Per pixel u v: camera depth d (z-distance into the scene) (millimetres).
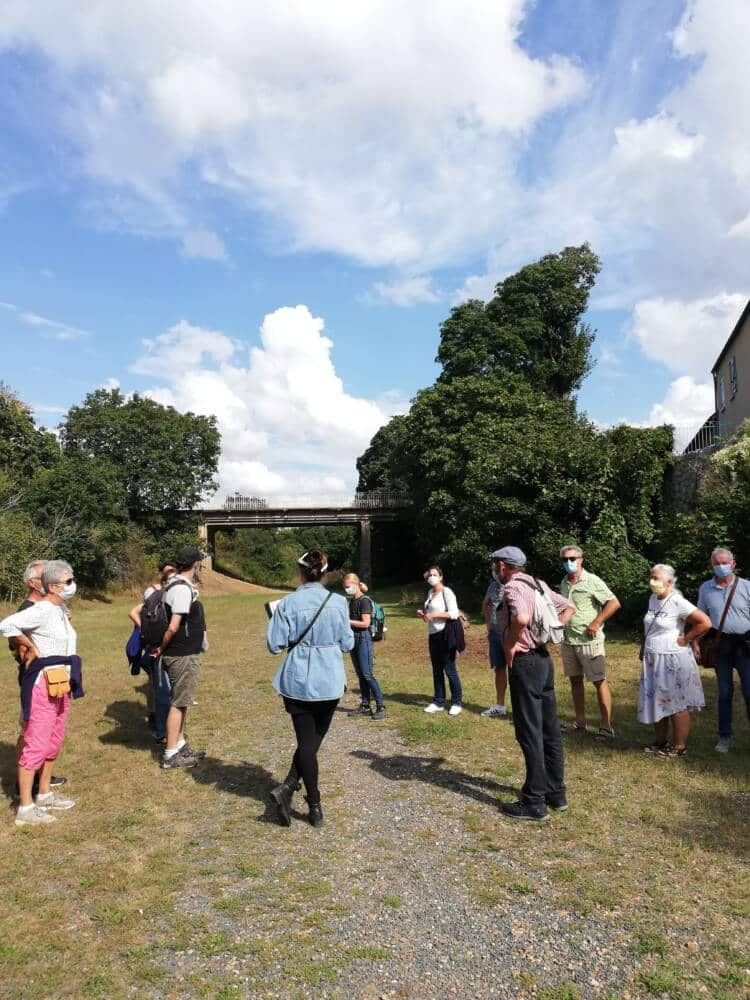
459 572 23203
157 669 6484
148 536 42938
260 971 2916
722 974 2820
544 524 17688
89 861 4020
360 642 7574
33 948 3100
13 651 4809
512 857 3986
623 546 16656
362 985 2812
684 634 5879
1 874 3844
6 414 37750
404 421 31688
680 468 17250
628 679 9305
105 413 43188
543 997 2707
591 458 17344
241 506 48188
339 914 3375
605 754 5898
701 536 12555
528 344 36969
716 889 3525
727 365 23281
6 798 5051
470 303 37344
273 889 3646
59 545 33875
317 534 83625
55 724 4797
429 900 3504
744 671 5922
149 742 6672
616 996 2705
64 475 35969
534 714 4566
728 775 5301
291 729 7156
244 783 5422
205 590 45000
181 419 46094
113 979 2869
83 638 16312
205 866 3949
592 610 6508
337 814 4730
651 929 3168
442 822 4535
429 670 10742
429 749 6246
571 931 3182
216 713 7898
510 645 4539
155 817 4703
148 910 3439
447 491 26781
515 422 24719
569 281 37781
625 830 4336
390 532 51312
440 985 2803
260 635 16719
